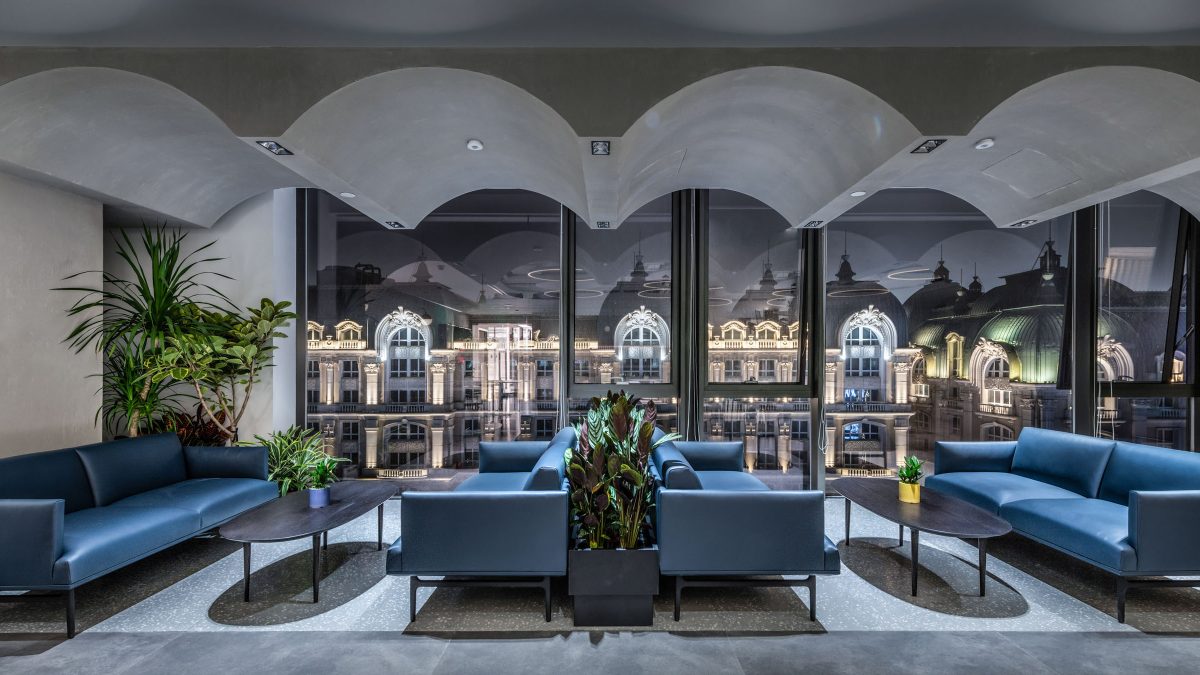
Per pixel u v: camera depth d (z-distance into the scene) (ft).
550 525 9.80
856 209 18.13
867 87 9.86
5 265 11.96
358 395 18.57
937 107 9.86
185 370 14.90
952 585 11.57
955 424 18.34
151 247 14.92
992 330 18.28
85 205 13.58
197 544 14.03
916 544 11.17
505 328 18.29
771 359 18.02
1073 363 17.62
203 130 12.74
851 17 8.92
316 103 9.86
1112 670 8.39
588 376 17.99
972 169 14.11
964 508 11.87
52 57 9.71
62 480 11.66
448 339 18.43
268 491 14.64
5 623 9.86
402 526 9.73
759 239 17.97
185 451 14.84
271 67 9.81
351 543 14.20
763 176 14.61
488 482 14.34
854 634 9.54
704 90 10.32
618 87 9.90
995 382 18.30
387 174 13.20
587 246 17.95
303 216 18.31
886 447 18.34
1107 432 17.49
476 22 9.03
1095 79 9.95
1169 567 9.96
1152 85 9.98
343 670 8.43
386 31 9.27
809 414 18.11
